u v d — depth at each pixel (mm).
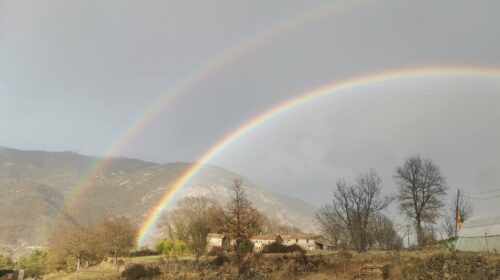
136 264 68375
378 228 109375
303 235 131750
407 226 101062
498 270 43156
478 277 43688
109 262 94812
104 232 127562
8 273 114312
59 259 133250
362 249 90750
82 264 124062
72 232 137000
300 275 58062
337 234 112188
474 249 64688
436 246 75000
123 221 142750
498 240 60938
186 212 128000
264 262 63000
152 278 62281
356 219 95625
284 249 83125
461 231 69812
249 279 58344
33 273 142750
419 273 49438
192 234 110375
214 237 108375
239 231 80500
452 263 47906
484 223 65750
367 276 50344
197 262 66688
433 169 89000
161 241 119938
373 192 95438
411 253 60312
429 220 86750
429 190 87938
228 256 68625
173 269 65250
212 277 59562
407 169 89812
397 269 51688
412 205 88562
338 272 56750
